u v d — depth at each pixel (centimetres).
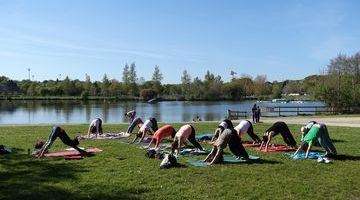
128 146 1700
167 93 14275
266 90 15225
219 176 1145
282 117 4338
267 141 1631
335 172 1205
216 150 1351
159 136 1606
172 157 1276
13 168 1241
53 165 1284
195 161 1366
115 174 1159
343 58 6594
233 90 13762
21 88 15300
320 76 6588
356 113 5069
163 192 983
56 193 971
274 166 1284
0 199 925
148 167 1255
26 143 1781
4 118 5500
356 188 1034
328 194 981
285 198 947
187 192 986
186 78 13888
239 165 1300
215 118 5419
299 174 1177
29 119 5300
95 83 14212
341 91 5262
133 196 950
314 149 1670
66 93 14050
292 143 1658
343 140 1953
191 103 11431
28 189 1003
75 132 2288
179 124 2902
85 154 1465
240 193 982
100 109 7956
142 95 12800
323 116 4488
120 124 2923
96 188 1012
